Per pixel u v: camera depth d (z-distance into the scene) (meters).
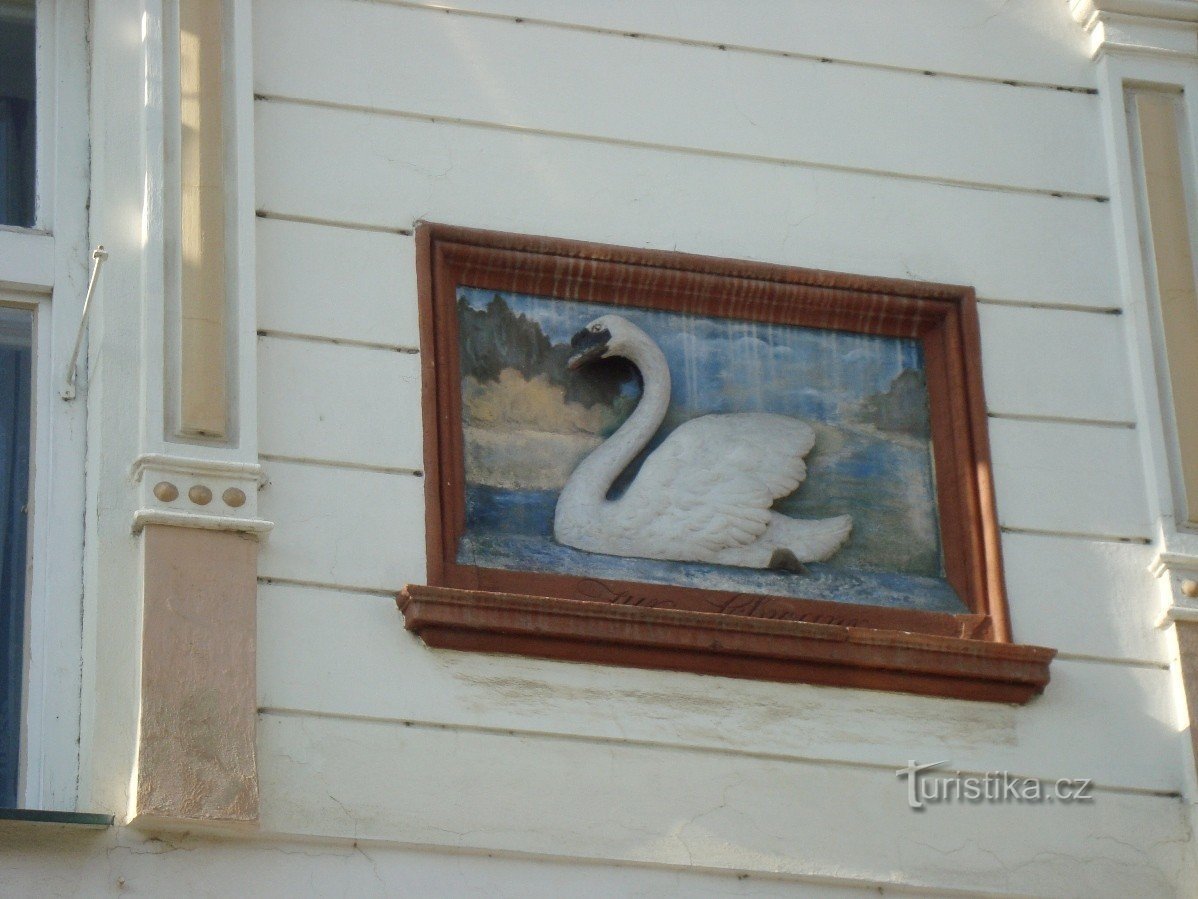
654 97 9.20
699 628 8.10
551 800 7.80
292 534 8.03
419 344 8.48
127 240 8.34
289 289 8.44
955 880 8.02
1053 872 8.12
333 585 7.99
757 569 8.52
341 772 7.67
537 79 9.11
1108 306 9.29
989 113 9.55
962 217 9.31
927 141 9.42
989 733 8.32
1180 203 9.49
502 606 7.96
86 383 8.35
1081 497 8.88
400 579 8.07
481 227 8.77
